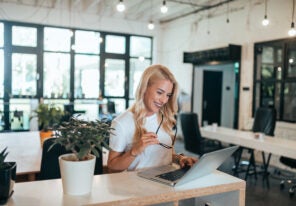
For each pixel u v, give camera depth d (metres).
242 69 6.37
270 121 4.94
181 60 8.41
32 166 2.44
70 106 7.33
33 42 7.80
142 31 8.93
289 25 5.34
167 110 1.64
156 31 9.14
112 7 7.72
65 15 7.88
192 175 1.35
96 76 8.60
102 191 1.25
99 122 1.28
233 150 1.54
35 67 7.87
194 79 7.96
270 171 5.20
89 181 1.21
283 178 4.70
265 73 5.89
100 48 8.58
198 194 1.32
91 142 1.23
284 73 5.49
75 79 8.34
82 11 8.05
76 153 1.21
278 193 4.08
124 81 9.00
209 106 8.26
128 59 8.99
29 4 7.46
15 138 3.73
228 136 4.62
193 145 4.81
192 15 7.89
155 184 1.35
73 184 1.19
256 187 4.32
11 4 7.28
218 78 8.31
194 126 4.67
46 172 2.08
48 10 7.66
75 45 8.09
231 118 8.43
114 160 1.48
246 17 6.23
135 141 1.52
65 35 8.12
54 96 8.12
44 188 1.28
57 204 1.10
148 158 1.60
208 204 1.58
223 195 1.51
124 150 1.54
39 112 3.26
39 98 7.93
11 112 7.67
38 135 3.97
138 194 1.22
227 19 6.48
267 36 5.78
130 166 1.59
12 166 1.18
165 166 1.61
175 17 8.56
